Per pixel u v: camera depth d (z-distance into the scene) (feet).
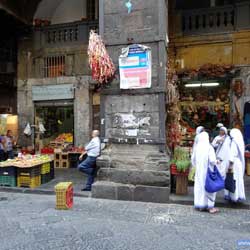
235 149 22.62
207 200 21.89
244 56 39.29
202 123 41.24
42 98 46.68
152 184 24.63
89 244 16.20
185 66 41.68
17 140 48.01
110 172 25.82
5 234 17.66
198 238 17.06
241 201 23.45
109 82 26.40
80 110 44.88
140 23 25.54
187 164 24.62
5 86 50.24
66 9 49.98
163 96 25.14
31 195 27.12
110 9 26.22
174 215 21.20
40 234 17.62
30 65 47.67
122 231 18.11
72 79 45.34
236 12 39.65
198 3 44.42
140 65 25.50
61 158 41.42
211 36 40.63
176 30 42.06
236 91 39.17
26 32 47.73
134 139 25.77
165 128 25.67
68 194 22.85
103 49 25.40
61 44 46.55
